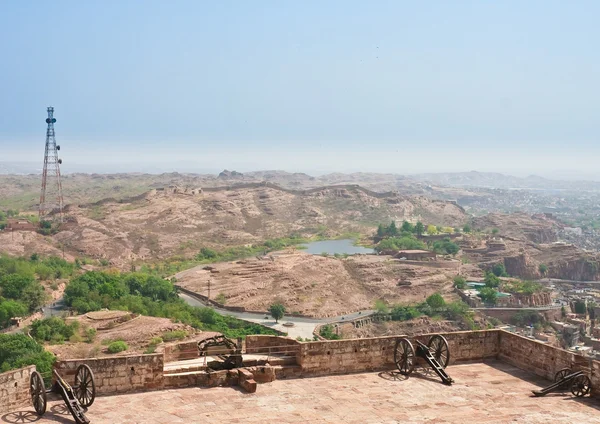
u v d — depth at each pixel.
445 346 33.44
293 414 26.80
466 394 30.03
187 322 173.50
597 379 29.61
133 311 178.38
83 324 155.25
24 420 25.38
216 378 30.23
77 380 27.83
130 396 28.42
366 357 33.12
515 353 34.94
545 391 30.22
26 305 176.75
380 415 26.91
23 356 114.69
